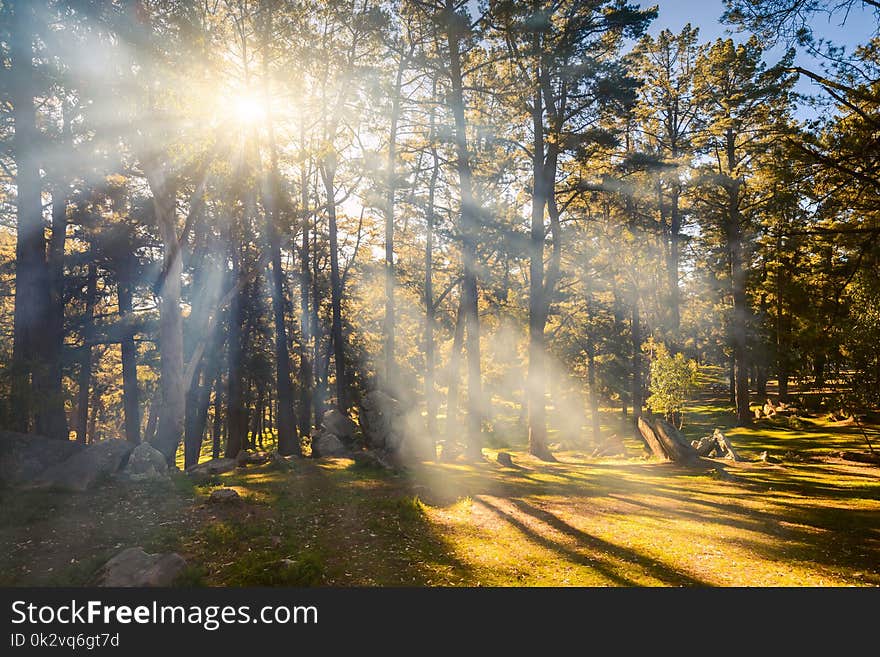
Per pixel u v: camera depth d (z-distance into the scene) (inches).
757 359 1272.1
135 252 920.3
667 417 1117.1
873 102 432.8
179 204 836.0
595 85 797.9
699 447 892.0
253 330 1234.0
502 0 743.7
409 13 953.5
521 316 1312.7
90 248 883.4
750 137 1261.1
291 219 835.4
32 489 429.7
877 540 373.7
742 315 1293.1
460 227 912.9
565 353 1375.5
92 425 1702.8
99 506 398.3
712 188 1339.8
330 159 970.1
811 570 311.9
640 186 1257.4
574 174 1030.4
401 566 307.0
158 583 258.5
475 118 1037.2
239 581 269.3
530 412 913.5
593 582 288.4
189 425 1095.6
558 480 645.3
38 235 633.6
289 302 1302.9
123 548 311.3
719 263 1553.9
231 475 601.3
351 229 1384.1
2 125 574.6
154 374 1352.1
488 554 336.8
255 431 1886.1
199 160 649.6
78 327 900.0
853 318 604.4
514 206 1216.2
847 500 512.4
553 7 855.1
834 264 487.5
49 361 620.7
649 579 294.8
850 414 757.9
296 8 741.3
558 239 930.1
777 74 470.6
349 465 722.2
